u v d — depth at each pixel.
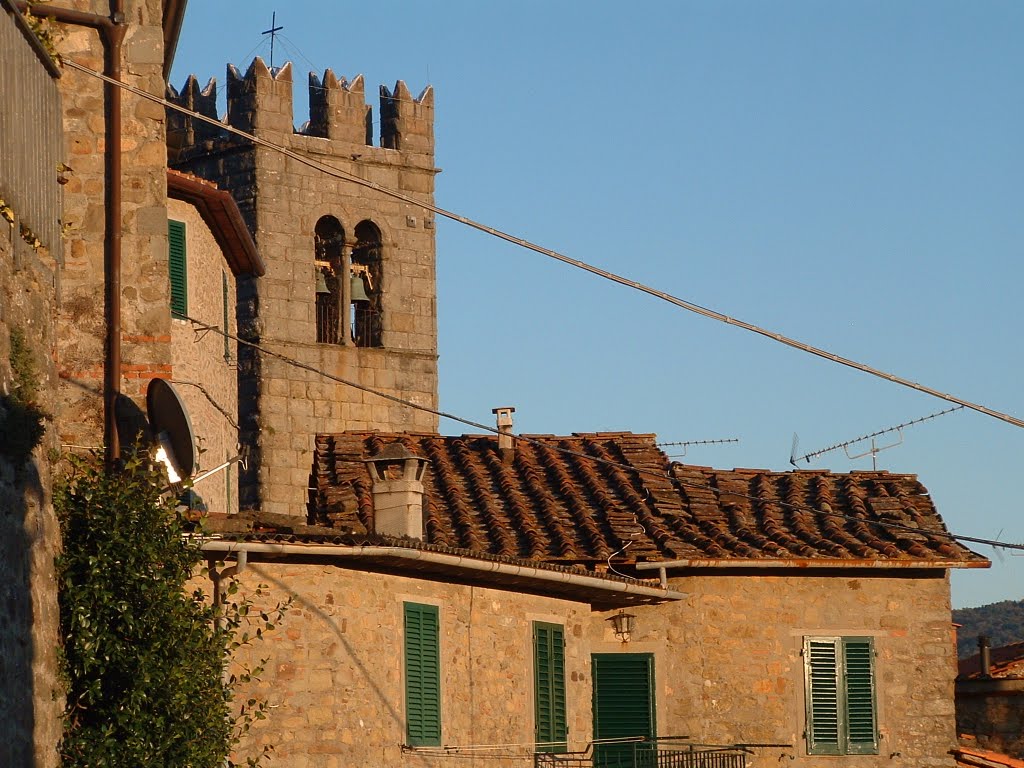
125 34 27.89
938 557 38.91
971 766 38.81
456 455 40.81
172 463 26.23
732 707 38.12
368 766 30.55
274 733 29.55
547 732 35.28
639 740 36.97
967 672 42.88
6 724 21.00
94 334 26.91
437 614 32.62
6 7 22.70
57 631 23.41
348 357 70.44
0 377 21.83
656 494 40.03
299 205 70.12
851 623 38.91
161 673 24.08
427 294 72.62
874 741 38.56
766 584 38.62
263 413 68.38
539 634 35.44
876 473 42.31
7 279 22.19
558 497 39.62
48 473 23.53
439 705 32.31
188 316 41.03
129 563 24.17
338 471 39.44
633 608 38.12
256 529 30.19
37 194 23.86
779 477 41.88
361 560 30.72
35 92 23.89
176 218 40.97
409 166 72.69
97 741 23.41
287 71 70.44
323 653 30.17
